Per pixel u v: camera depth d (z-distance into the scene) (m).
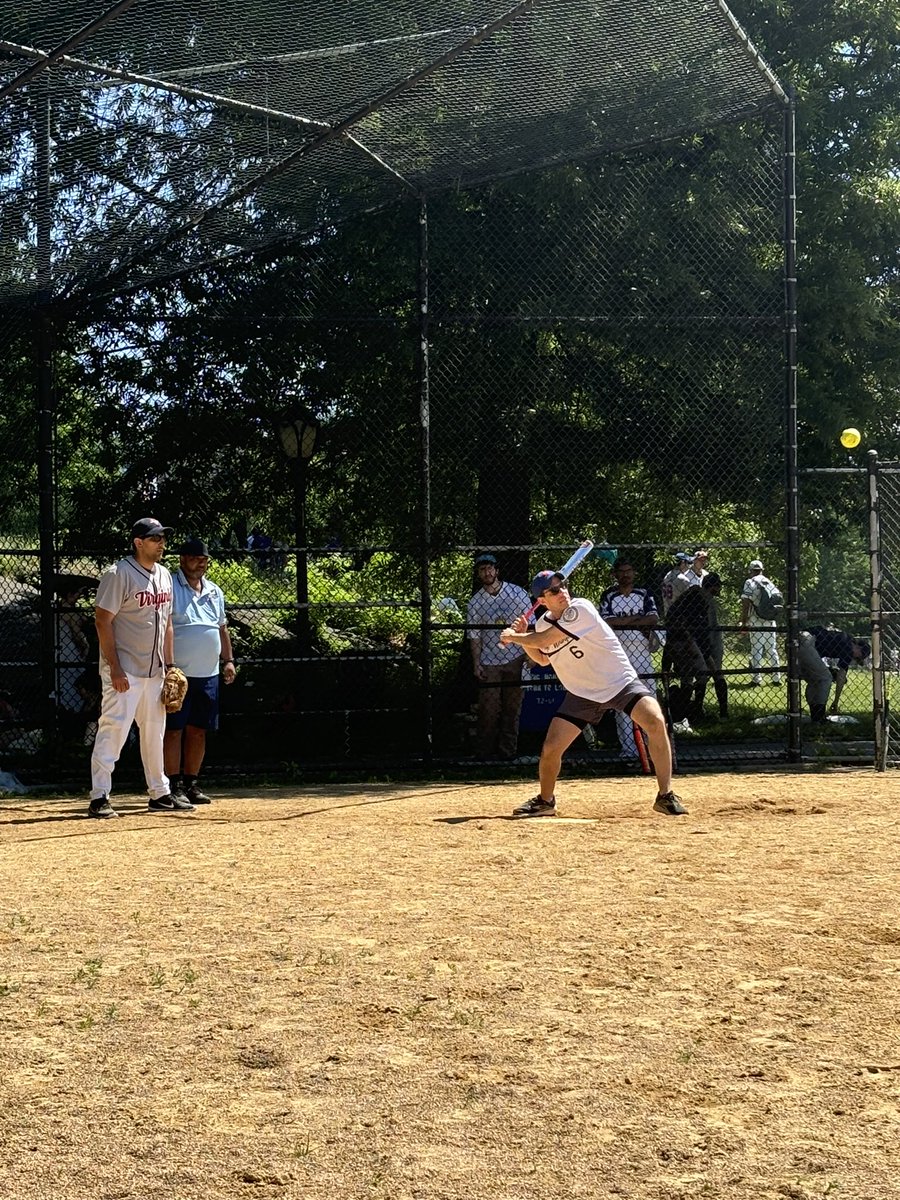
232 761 12.66
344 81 9.80
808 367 14.77
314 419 12.81
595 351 13.08
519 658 12.16
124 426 13.59
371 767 11.98
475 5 9.07
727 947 5.10
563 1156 3.32
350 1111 3.62
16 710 12.77
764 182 12.64
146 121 10.01
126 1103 3.71
